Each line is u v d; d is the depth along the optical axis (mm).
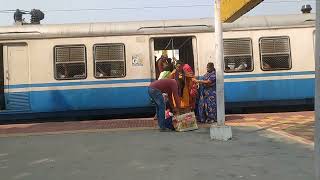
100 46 15609
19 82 15484
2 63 15711
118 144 9742
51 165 7949
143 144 9656
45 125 13641
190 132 11188
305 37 15898
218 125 10070
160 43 16703
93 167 7703
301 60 15852
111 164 7875
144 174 7117
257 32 15805
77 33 15555
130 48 15648
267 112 16469
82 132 11625
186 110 11852
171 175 7008
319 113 4355
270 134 10547
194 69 15750
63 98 15445
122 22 15836
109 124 13320
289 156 8102
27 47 15539
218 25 10094
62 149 9383
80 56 15547
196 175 6961
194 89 12156
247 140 9828
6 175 7332
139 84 15609
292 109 16688
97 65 15562
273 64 15797
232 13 10312
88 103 15461
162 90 11484
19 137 11102
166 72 12336
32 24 16016
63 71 15500
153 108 15695
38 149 9453
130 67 15609
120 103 15547
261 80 15727
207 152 8672
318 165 4391
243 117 14133
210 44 15773
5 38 15445
